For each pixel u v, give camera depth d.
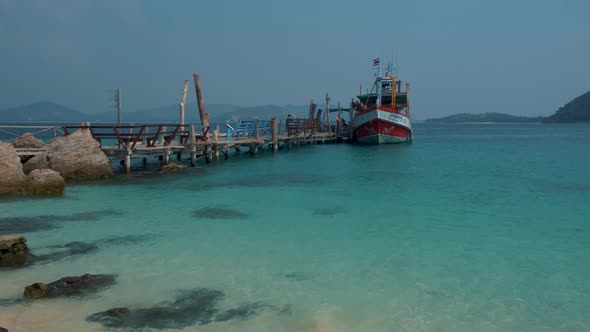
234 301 8.65
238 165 31.12
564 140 73.81
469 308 8.45
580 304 8.63
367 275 10.05
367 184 22.92
